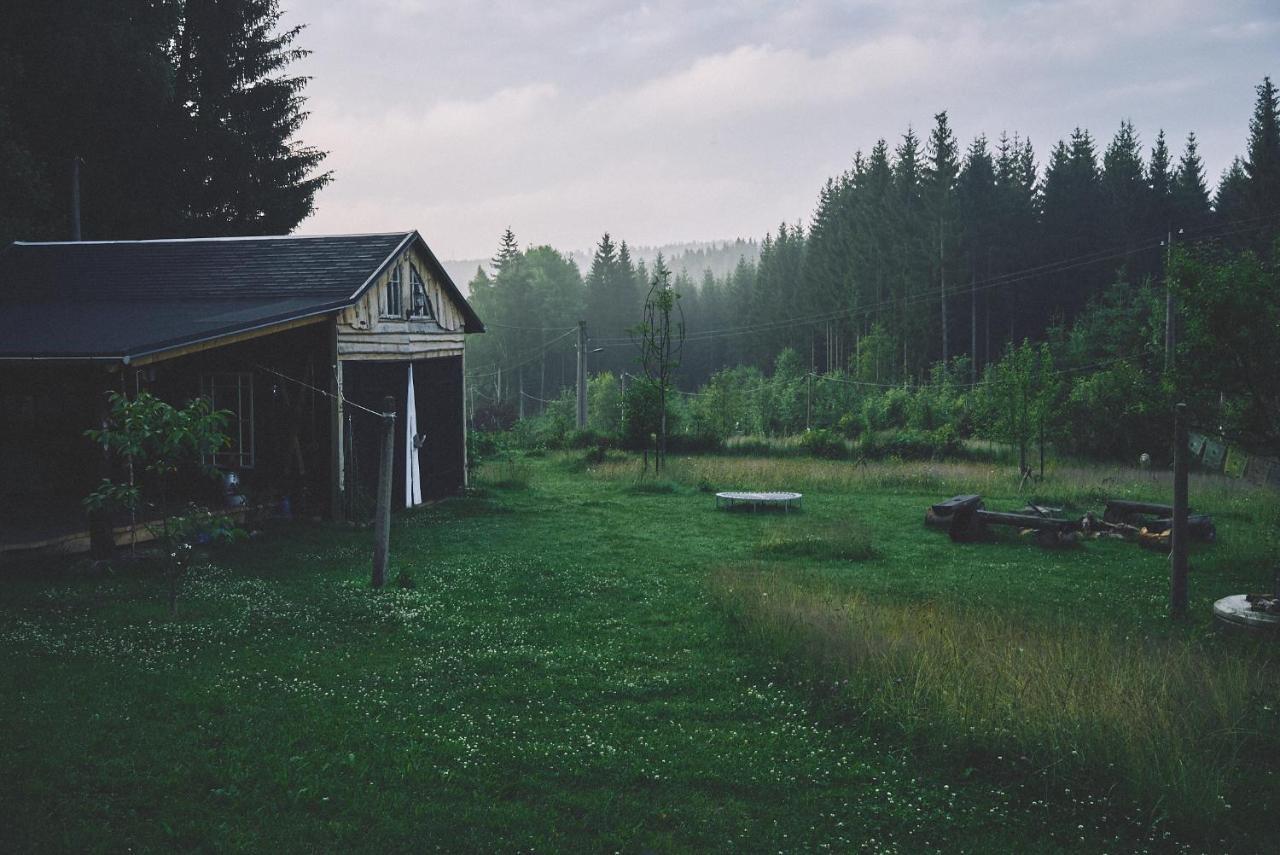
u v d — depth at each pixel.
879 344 63.25
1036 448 30.19
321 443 16.59
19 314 16.06
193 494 16.42
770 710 7.58
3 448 16.03
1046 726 6.67
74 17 26.22
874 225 74.88
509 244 108.69
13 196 25.08
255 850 5.01
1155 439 29.03
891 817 5.79
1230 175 74.31
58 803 5.39
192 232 32.56
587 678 8.24
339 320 16.50
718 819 5.65
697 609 10.91
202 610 9.97
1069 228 71.62
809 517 19.08
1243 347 12.55
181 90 32.91
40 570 11.66
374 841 5.20
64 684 7.38
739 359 96.31
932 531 17.56
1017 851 5.43
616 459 29.86
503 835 5.35
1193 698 7.28
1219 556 14.42
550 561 13.95
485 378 98.25
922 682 7.56
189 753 6.18
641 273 131.25
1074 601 11.77
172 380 16.92
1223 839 5.59
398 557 13.89
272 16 36.12
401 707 7.33
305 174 37.09
